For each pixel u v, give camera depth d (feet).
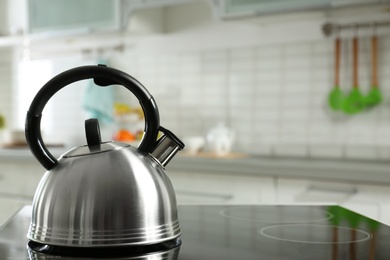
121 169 3.17
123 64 13.05
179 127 12.34
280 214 4.60
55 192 3.17
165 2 10.77
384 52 10.05
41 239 3.17
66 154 3.36
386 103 10.05
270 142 11.25
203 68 12.02
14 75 14.87
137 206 3.13
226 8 10.22
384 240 3.41
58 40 13.12
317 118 10.74
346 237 3.53
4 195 11.99
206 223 4.14
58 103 13.89
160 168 3.41
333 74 10.54
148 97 3.33
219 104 11.85
